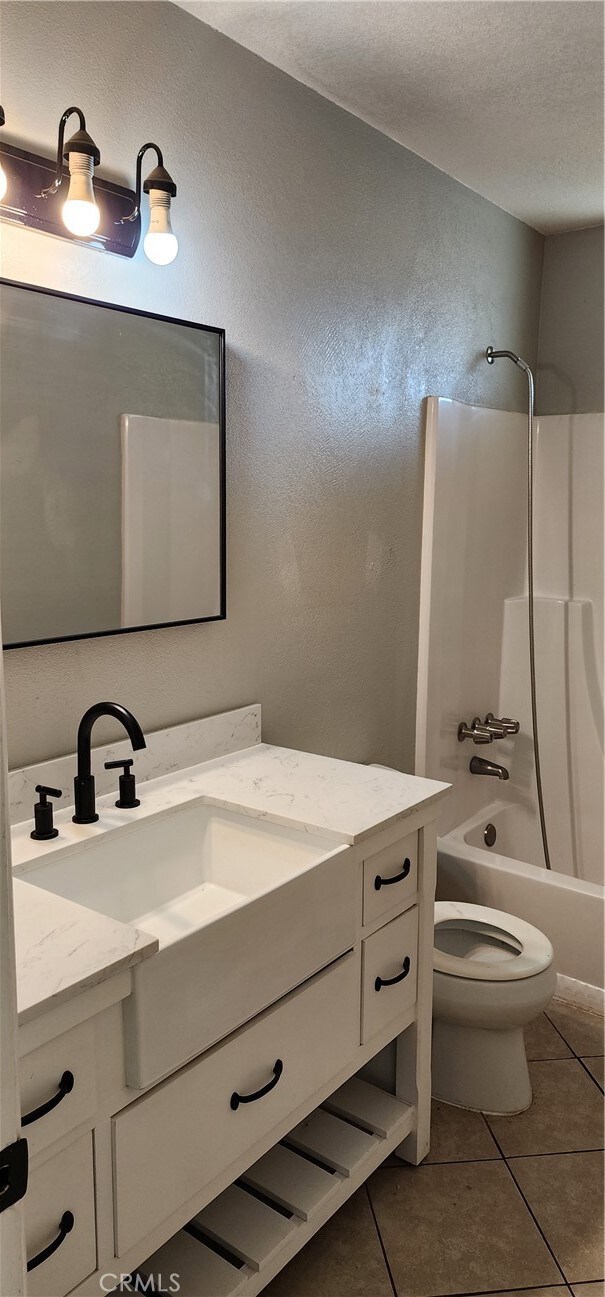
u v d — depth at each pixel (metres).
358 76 2.08
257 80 1.98
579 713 3.32
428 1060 1.96
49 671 1.66
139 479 1.75
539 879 2.62
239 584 2.09
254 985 1.41
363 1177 1.79
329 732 2.46
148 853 1.68
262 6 1.77
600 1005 2.58
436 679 2.91
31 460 1.55
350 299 2.35
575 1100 2.22
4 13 1.46
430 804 1.80
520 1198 1.89
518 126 2.36
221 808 1.77
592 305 3.28
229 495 2.03
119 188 1.64
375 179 2.39
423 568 2.81
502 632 3.35
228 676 2.08
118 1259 1.24
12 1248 0.72
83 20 1.58
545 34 1.89
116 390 1.69
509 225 3.10
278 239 2.08
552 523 3.39
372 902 1.69
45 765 1.63
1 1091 0.70
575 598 3.36
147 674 1.86
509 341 3.21
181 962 1.25
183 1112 1.31
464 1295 1.66
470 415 2.94
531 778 3.39
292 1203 1.66
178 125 1.79
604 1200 1.89
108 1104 1.20
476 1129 2.11
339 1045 1.65
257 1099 1.46
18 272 1.51
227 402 1.98
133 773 1.82
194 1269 1.52
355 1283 1.68
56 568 1.62
